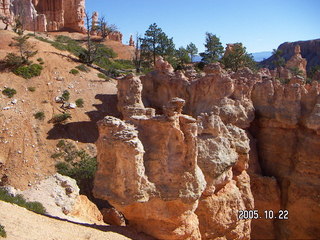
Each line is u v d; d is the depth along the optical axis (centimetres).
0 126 3700
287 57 13400
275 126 2706
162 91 3300
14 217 1268
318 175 2450
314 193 2430
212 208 1798
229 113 2491
